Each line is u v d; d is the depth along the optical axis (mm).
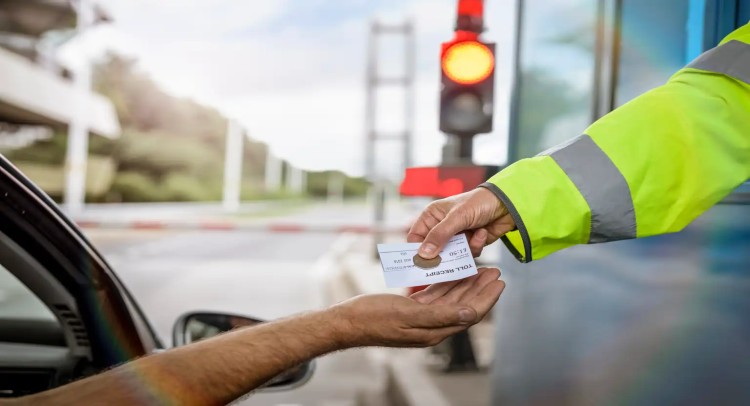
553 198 1247
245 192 74188
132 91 55812
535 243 1255
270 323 940
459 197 1305
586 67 2275
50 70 33438
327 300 7930
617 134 1287
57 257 1550
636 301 1973
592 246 2217
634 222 1276
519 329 2717
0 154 1398
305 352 932
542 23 2617
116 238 15109
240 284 8945
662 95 1308
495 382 2932
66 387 783
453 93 3750
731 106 1278
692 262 1746
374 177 11969
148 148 51125
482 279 1148
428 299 1117
